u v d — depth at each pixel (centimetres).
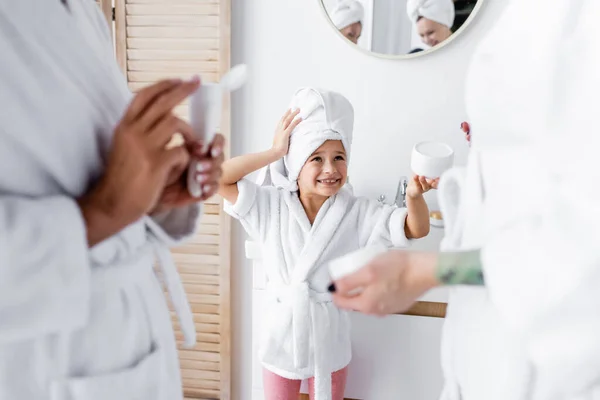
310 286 126
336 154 128
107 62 69
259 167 129
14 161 51
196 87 55
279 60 157
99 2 153
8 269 49
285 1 153
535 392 54
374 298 55
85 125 58
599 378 45
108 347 61
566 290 43
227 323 171
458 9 143
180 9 152
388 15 147
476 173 62
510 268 47
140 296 67
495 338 57
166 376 71
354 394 135
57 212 51
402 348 129
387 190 160
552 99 48
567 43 48
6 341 51
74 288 53
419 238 129
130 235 65
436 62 150
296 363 122
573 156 46
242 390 180
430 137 155
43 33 55
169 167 56
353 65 154
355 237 130
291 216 130
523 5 53
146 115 53
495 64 56
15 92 51
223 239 164
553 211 46
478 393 61
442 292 124
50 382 57
